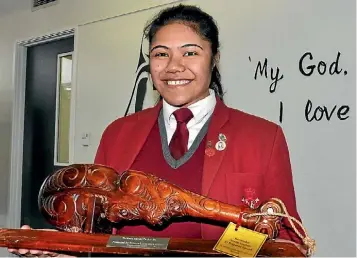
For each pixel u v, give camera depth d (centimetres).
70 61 273
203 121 103
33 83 296
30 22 288
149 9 221
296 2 174
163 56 100
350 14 161
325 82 167
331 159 165
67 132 273
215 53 104
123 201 93
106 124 239
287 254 85
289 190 99
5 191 301
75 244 87
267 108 181
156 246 87
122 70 232
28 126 298
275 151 100
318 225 167
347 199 160
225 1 194
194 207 90
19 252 89
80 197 94
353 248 159
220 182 97
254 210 89
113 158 107
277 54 179
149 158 103
